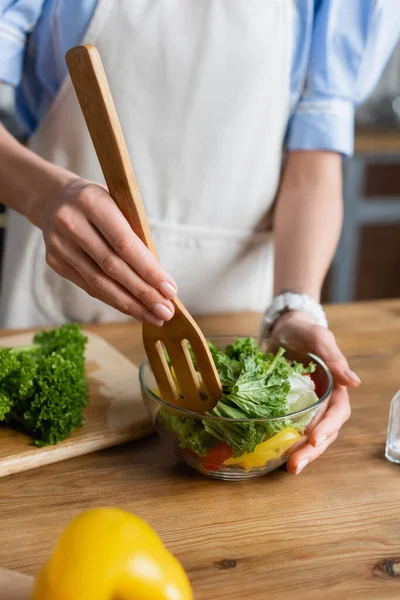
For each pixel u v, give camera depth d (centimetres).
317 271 107
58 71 111
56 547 55
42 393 79
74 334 95
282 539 68
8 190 88
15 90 121
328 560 65
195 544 67
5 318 126
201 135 115
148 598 53
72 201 74
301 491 75
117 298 74
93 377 96
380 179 254
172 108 113
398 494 75
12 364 81
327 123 115
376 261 268
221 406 72
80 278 79
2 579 59
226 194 120
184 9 108
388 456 81
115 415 86
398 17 115
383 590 62
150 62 109
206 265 125
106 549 53
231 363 77
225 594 61
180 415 72
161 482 76
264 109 116
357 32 113
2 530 68
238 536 68
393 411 82
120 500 73
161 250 122
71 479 76
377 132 251
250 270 129
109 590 53
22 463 77
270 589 61
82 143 115
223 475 75
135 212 70
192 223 122
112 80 110
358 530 69
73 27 106
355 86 117
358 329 116
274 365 75
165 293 71
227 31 109
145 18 107
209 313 127
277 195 125
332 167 117
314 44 114
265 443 72
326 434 77
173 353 74
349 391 96
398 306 126
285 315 98
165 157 116
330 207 113
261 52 111
